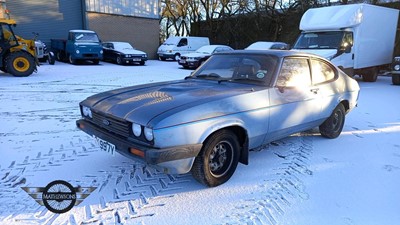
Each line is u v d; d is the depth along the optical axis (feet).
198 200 9.91
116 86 33.24
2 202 9.52
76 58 58.80
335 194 10.42
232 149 10.98
